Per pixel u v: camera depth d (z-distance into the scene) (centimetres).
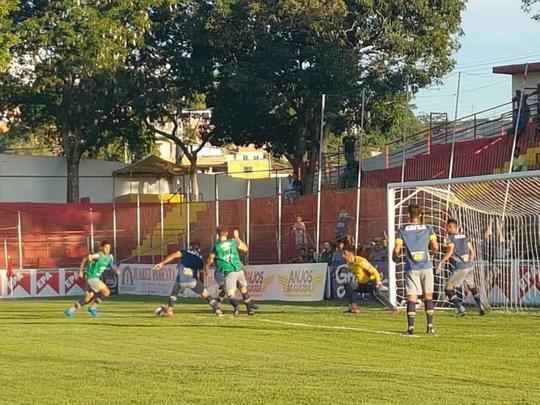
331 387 1132
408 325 1761
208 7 4988
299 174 5081
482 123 4062
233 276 2344
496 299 2447
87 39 4778
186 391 1125
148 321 2200
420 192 2562
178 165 5600
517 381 1177
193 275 2327
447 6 4872
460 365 1329
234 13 4831
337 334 1789
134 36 4875
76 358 1485
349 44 4900
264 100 4772
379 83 4806
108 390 1148
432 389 1114
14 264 4206
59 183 5353
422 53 4862
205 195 5591
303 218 3431
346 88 4759
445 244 2228
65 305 3073
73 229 4350
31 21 4775
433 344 1591
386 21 4794
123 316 2394
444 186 2511
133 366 1363
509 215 2439
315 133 5006
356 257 2386
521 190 2384
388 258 2403
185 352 1546
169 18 5047
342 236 3028
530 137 3438
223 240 2341
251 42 4888
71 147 5150
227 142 5409
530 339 1656
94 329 2008
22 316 2477
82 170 5459
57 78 4862
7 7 4412
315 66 4725
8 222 4356
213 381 1197
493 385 1145
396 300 2411
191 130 5831
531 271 2400
